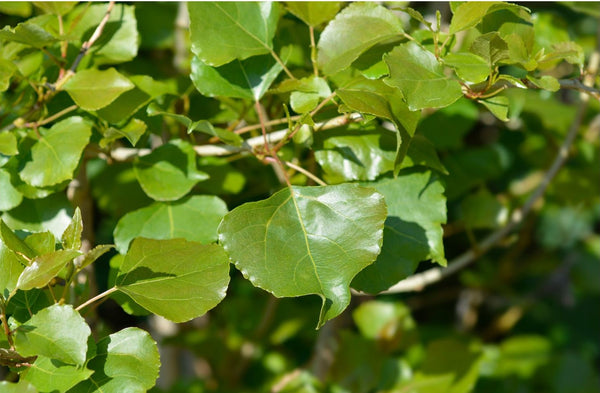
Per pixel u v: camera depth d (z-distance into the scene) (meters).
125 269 0.77
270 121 0.87
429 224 0.82
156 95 0.84
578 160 1.12
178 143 0.84
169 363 1.36
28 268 0.75
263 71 0.83
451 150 1.03
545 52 0.86
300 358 1.42
